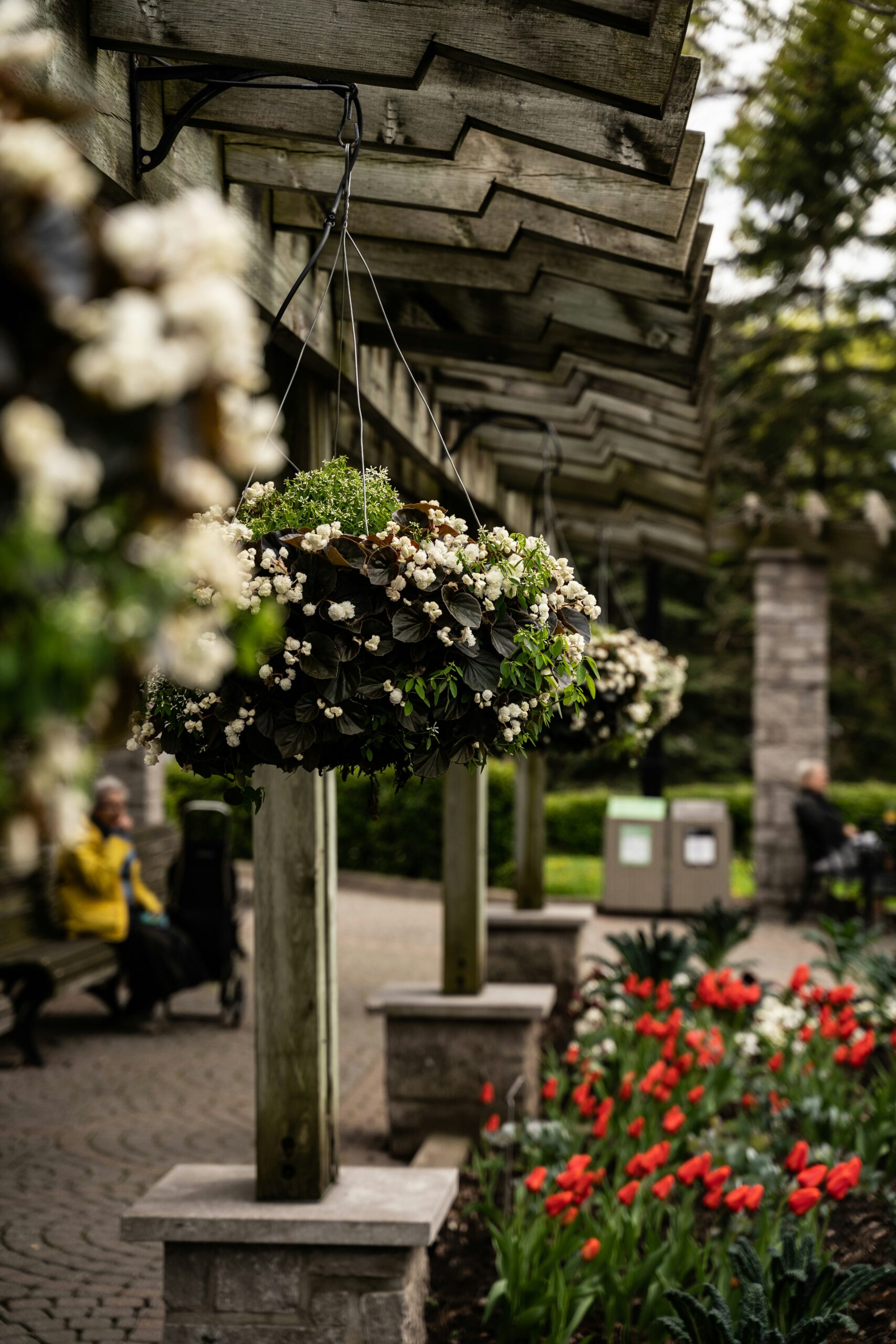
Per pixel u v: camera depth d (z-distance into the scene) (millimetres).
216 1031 8523
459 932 6277
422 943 12023
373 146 2842
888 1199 4496
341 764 2475
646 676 5793
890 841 13109
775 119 7957
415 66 2436
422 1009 6070
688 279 3697
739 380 19578
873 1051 7066
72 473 919
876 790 16562
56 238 966
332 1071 3758
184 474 1002
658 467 6957
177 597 1057
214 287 976
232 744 2291
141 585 1020
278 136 2871
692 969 7695
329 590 2287
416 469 6273
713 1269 3998
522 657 2393
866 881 12875
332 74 2453
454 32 2414
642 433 6234
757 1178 4699
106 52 2525
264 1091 3586
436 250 3537
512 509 7816
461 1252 4645
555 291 4102
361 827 16297
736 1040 6383
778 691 13500
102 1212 5121
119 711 1051
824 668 13414
